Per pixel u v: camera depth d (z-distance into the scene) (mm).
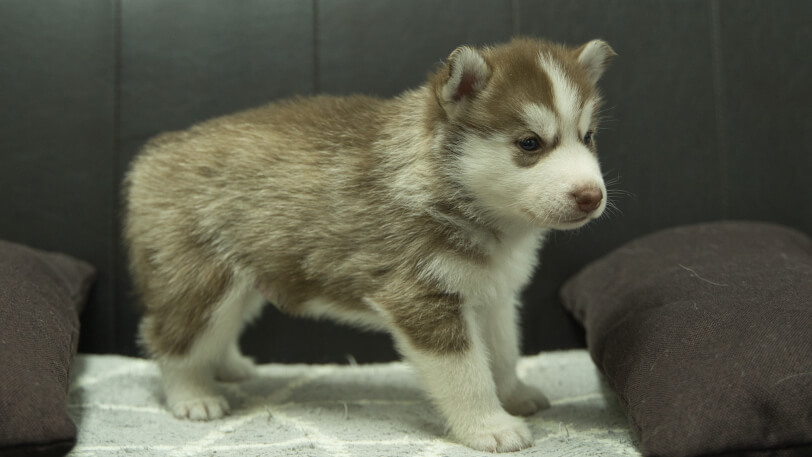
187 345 841
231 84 979
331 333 990
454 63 771
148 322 858
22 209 974
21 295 815
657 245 917
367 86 979
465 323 786
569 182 754
